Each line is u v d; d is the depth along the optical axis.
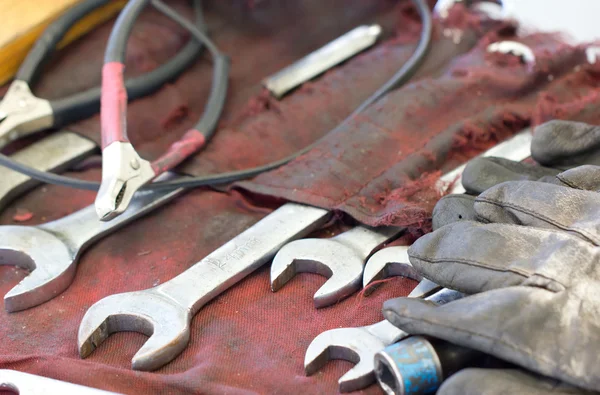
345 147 0.94
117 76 0.90
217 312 0.79
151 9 1.21
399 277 0.81
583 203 0.68
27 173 0.89
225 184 0.94
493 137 1.00
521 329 0.58
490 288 0.64
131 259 0.86
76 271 0.85
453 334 0.60
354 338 0.70
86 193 0.97
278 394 0.68
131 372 0.69
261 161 0.99
